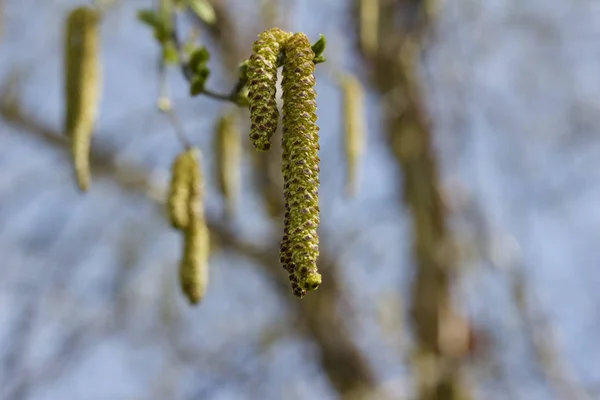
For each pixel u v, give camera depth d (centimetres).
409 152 876
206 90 316
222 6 825
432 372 814
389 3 842
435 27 864
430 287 850
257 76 210
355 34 790
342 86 465
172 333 953
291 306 927
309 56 215
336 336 920
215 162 402
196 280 335
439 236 853
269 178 869
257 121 207
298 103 209
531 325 770
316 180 202
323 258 922
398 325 901
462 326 837
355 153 457
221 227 860
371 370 938
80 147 338
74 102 342
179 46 366
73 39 345
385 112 870
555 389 746
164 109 355
